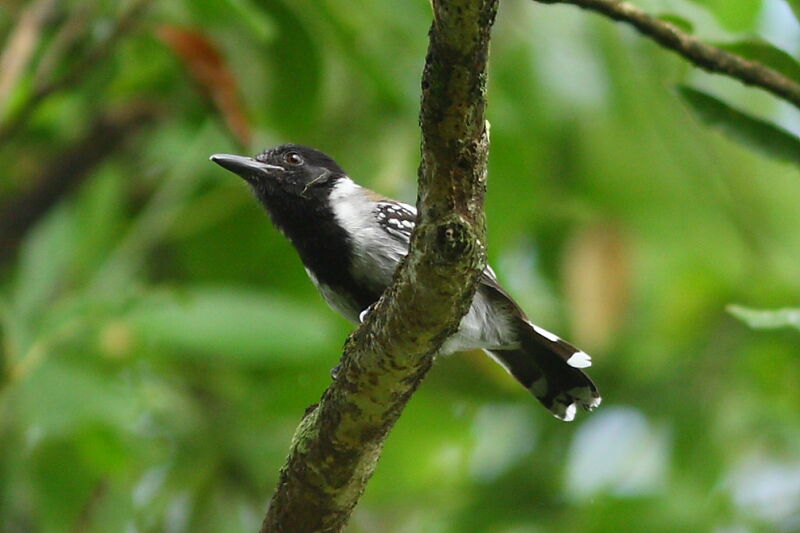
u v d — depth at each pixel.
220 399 12.43
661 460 13.46
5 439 10.76
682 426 13.75
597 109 12.89
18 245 13.12
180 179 12.85
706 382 14.02
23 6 12.77
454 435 14.23
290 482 6.94
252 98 12.99
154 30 11.59
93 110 13.43
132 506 11.57
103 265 12.22
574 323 12.79
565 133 13.15
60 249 11.84
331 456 6.74
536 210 13.56
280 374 12.27
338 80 13.27
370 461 6.82
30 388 9.66
